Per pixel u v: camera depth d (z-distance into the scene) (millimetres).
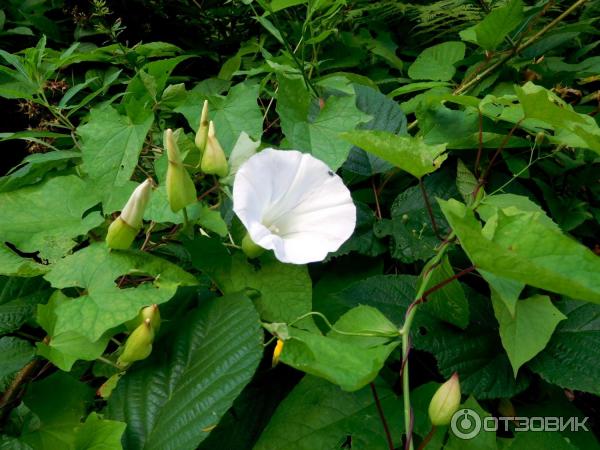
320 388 272
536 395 315
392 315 303
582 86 501
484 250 205
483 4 517
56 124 364
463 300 278
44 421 272
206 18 580
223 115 333
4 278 291
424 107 388
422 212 354
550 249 219
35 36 562
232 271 297
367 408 267
